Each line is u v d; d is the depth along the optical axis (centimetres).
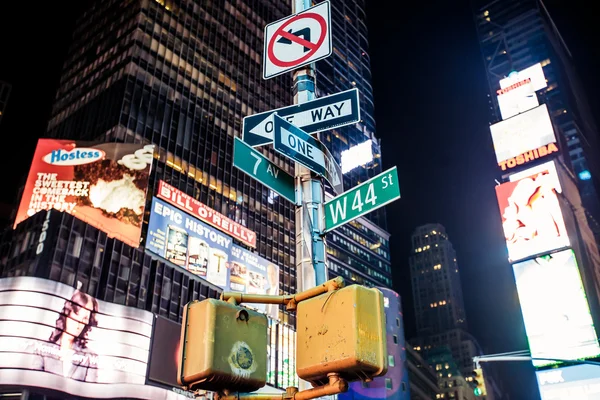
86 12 12469
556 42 17738
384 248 17000
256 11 13888
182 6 11844
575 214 8269
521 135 8400
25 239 7000
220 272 9175
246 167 784
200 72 11500
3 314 5706
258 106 12619
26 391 5603
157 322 7050
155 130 9938
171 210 8800
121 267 7512
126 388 6378
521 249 7438
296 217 834
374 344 402
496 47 17075
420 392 15575
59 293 6100
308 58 969
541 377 6638
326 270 791
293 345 9988
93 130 9862
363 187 809
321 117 889
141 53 10500
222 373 405
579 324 6644
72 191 7650
